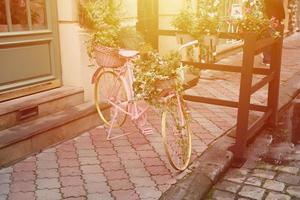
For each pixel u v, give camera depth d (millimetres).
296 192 3885
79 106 5402
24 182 3898
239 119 4469
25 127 4570
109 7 5531
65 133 4961
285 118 6297
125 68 4871
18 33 4832
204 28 5230
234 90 7746
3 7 4684
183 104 4344
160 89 4066
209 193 3904
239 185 4055
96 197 3645
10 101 4844
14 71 4891
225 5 10617
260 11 5219
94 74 5230
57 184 3877
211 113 6332
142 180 3990
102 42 4816
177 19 5496
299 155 4832
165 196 3670
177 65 4109
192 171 4199
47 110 5020
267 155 4828
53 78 5480
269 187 3996
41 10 5230
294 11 18453
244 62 4246
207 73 9242
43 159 4430
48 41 5348
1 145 4074
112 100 5180
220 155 4590
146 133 5012
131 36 5324
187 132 4395
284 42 15562
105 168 4258
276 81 5469
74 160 4434
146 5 8117
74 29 5391
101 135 5207
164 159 4512
